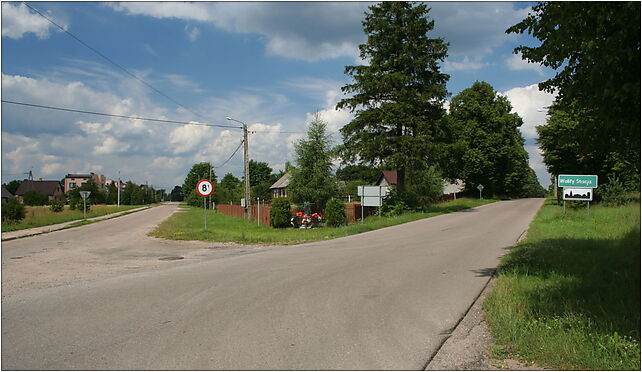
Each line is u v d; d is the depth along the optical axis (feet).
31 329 18.71
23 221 107.04
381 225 78.84
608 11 17.12
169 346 16.44
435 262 36.11
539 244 42.22
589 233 49.42
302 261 37.86
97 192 345.51
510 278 27.09
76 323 19.56
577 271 28.22
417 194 125.80
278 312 21.07
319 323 19.29
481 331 18.43
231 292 25.53
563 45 20.31
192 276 31.32
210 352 15.80
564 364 14.61
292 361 14.97
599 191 96.27
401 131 115.96
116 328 18.74
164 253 46.78
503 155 195.11
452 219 89.20
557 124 106.73
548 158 112.57
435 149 109.40
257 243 56.18
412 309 21.67
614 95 16.96
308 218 84.79
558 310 19.51
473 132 193.88
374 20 111.65
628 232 43.14
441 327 18.83
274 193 273.13
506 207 131.75
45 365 14.71
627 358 14.42
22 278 31.50
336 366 14.57
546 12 20.43
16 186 421.18
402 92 107.76
